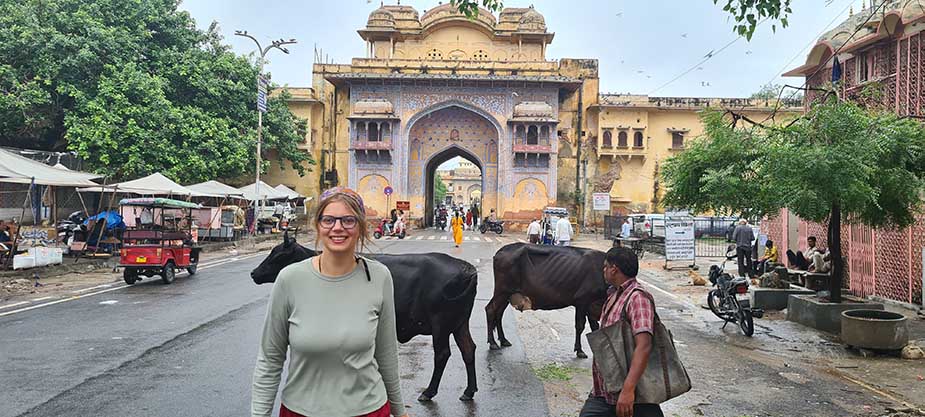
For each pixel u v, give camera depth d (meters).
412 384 5.21
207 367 5.56
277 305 2.18
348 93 31.22
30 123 21.62
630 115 30.66
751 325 7.48
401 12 31.95
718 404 4.78
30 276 11.65
